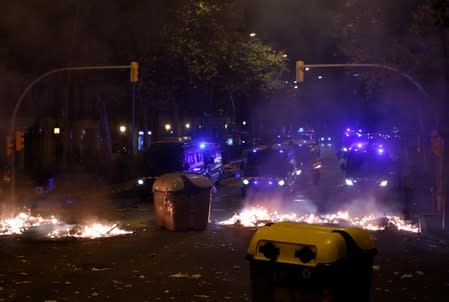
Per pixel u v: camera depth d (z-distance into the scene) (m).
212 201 39.78
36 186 46.25
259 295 8.91
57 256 19.73
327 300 8.49
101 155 75.06
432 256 19.52
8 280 15.91
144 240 23.39
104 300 13.76
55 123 63.47
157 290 14.71
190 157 43.06
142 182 41.97
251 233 25.12
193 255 19.73
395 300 13.69
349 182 38.03
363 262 9.23
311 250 8.62
